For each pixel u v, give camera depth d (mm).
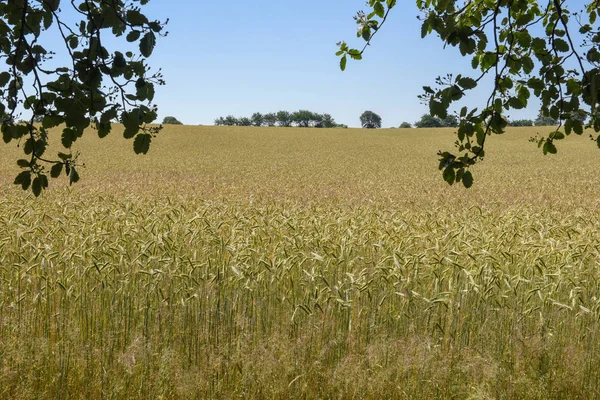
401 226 8953
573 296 5551
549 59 3516
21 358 4719
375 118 141500
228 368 4859
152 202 14602
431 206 17328
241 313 5617
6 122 3133
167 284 6121
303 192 22250
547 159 48031
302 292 6137
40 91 3129
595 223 11375
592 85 3068
